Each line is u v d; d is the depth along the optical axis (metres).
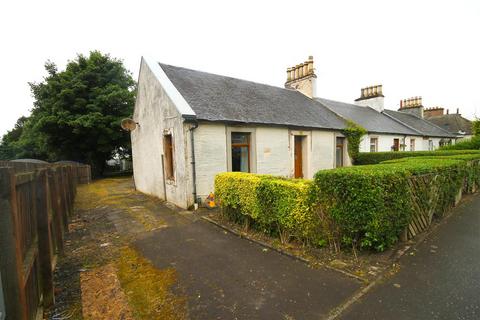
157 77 9.02
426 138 21.42
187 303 2.91
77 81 19.73
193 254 4.31
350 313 2.55
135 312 2.79
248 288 3.16
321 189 3.93
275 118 10.09
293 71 17.75
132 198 10.41
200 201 7.69
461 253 3.77
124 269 3.88
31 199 2.82
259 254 4.17
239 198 5.29
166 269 3.81
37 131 19.95
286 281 3.26
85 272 3.82
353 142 13.60
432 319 2.40
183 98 8.08
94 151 22.19
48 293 2.95
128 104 21.12
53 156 23.95
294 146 11.34
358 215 3.58
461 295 2.75
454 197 6.23
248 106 10.10
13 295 1.92
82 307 2.92
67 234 5.72
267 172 9.66
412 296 2.77
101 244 5.01
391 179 3.78
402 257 3.69
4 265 1.88
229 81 12.22
